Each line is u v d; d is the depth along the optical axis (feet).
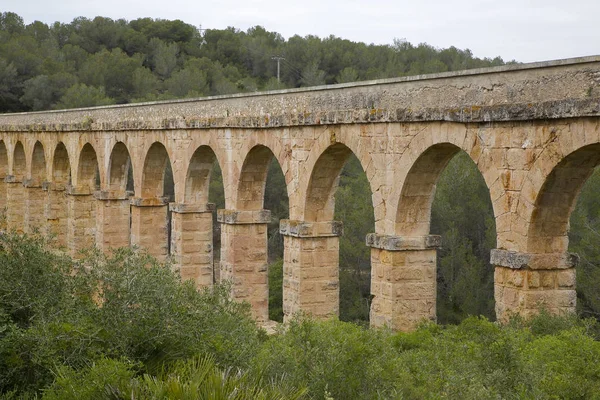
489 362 61.11
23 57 331.77
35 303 65.67
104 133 162.30
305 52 348.79
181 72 322.96
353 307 168.04
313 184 102.47
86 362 59.16
